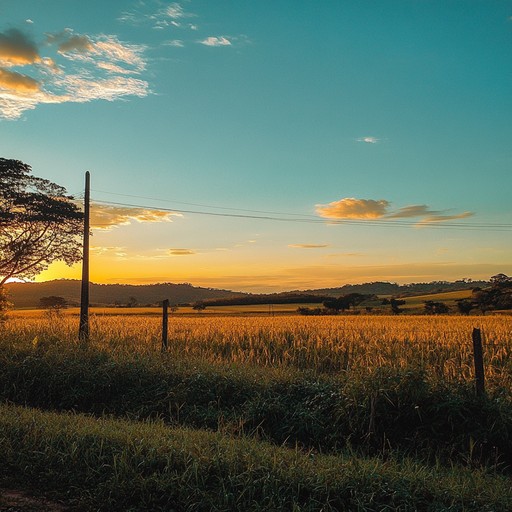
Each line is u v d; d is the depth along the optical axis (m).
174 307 100.19
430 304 78.38
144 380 14.88
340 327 31.36
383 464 8.63
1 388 15.82
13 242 34.16
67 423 10.65
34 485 8.17
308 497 7.45
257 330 28.17
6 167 33.56
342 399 11.98
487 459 10.10
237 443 9.41
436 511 6.96
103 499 7.55
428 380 11.95
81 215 35.91
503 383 13.06
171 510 7.22
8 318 32.03
